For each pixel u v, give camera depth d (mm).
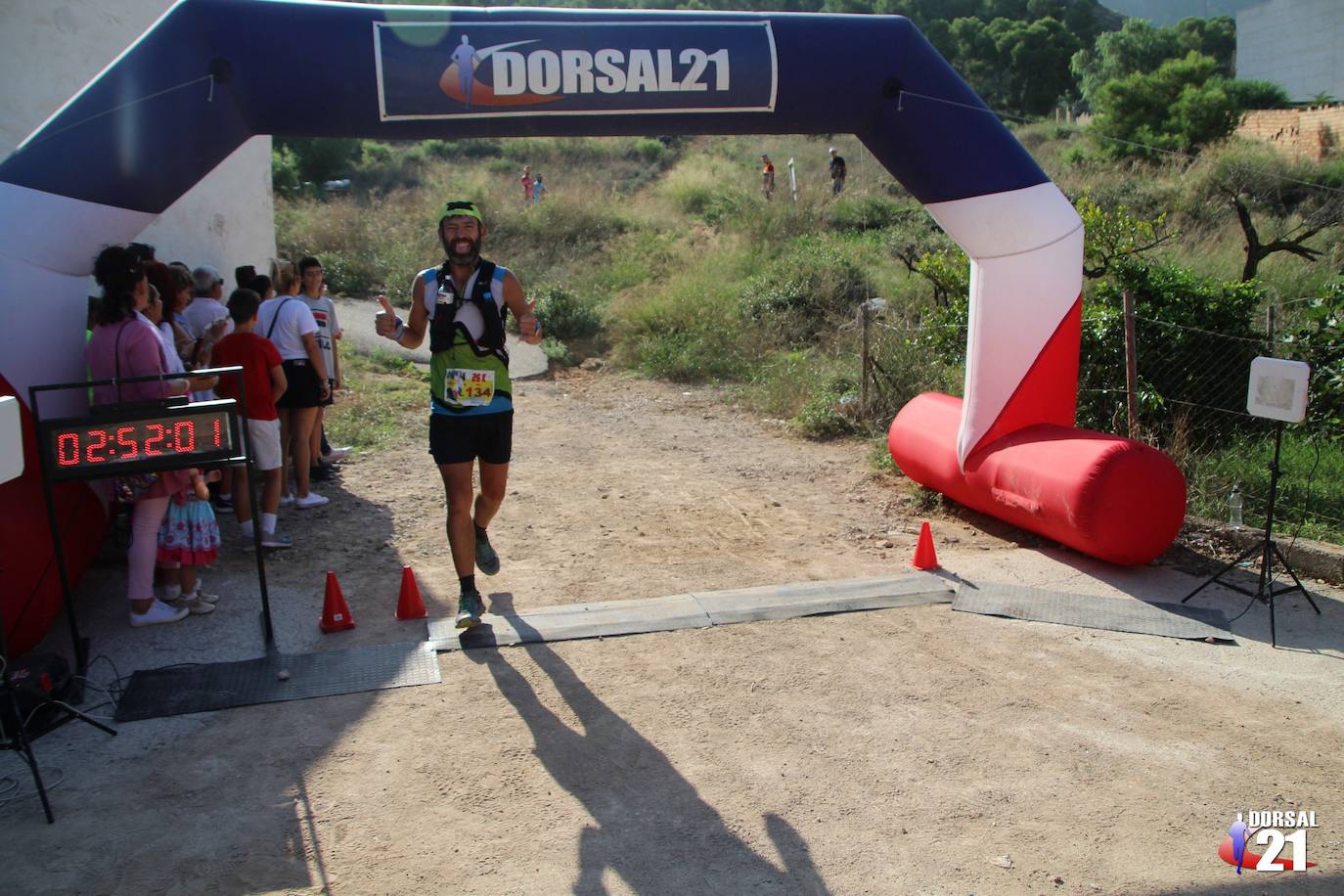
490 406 4789
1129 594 5629
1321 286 11289
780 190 22656
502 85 5578
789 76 5863
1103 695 4410
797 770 3807
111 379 4559
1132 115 25328
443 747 3959
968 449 6719
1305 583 5812
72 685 4273
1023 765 3842
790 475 8414
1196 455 7711
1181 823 3482
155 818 3498
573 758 3887
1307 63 34719
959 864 3262
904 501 7617
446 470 4773
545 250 19516
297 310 6895
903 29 6035
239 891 3121
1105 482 5656
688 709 4266
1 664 3752
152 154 5297
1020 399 6562
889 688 4469
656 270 18016
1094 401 8484
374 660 4688
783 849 3334
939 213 6453
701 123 5977
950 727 4129
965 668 4672
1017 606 5387
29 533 4613
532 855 3305
